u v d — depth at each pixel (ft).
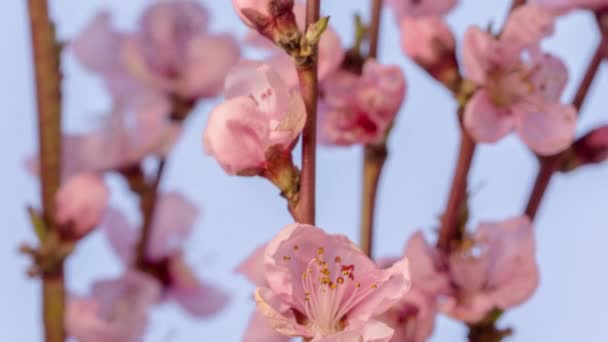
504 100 1.57
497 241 1.57
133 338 1.67
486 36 1.56
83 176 1.64
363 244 1.59
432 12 1.64
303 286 1.35
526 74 1.57
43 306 1.63
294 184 1.37
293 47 1.36
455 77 1.57
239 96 1.38
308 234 1.34
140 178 1.68
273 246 1.33
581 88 1.61
